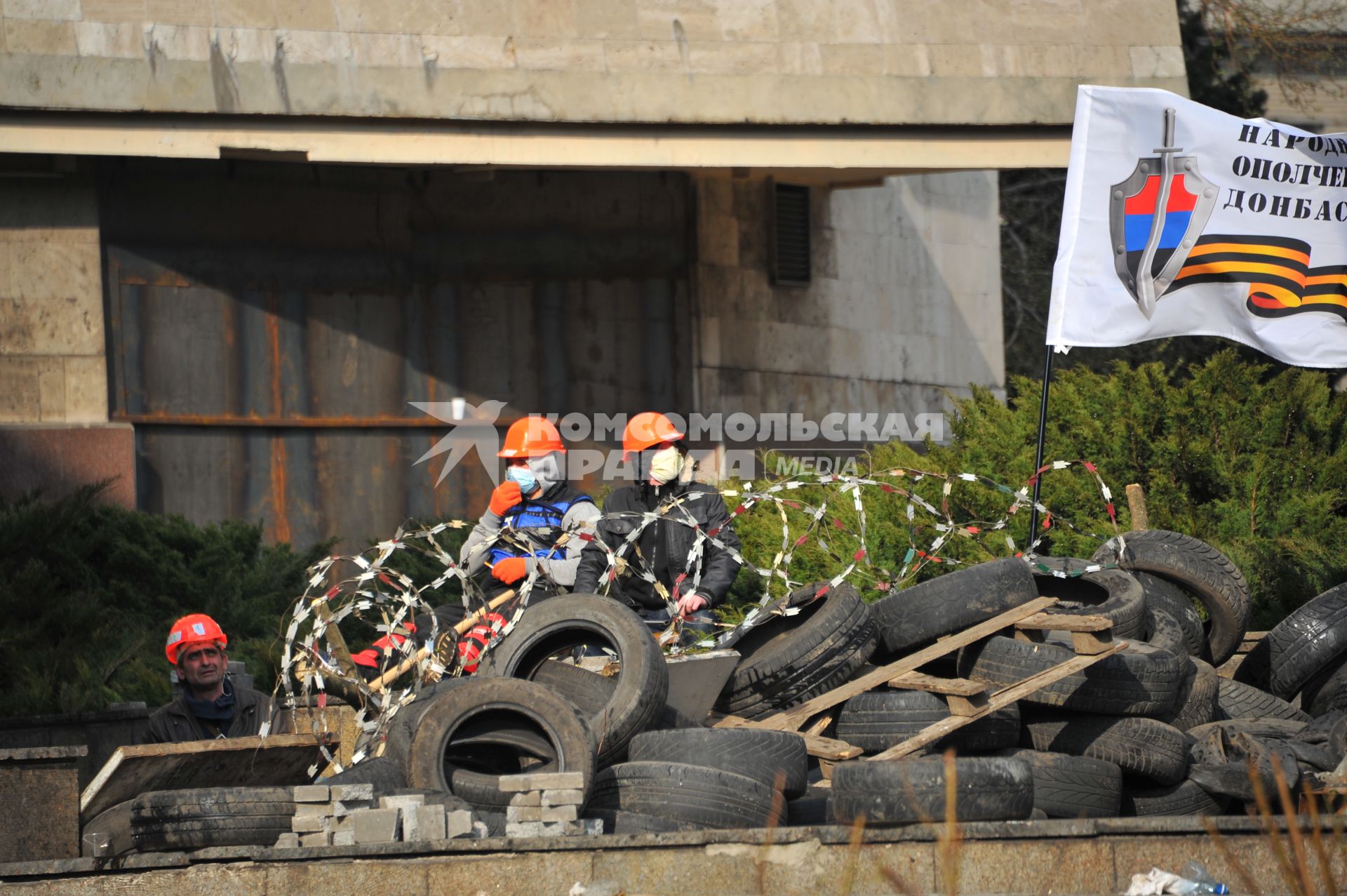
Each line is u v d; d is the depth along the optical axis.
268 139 57.34
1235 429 47.59
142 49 55.97
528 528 35.34
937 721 26.62
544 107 58.84
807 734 27.73
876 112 61.00
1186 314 39.09
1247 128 38.94
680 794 24.44
